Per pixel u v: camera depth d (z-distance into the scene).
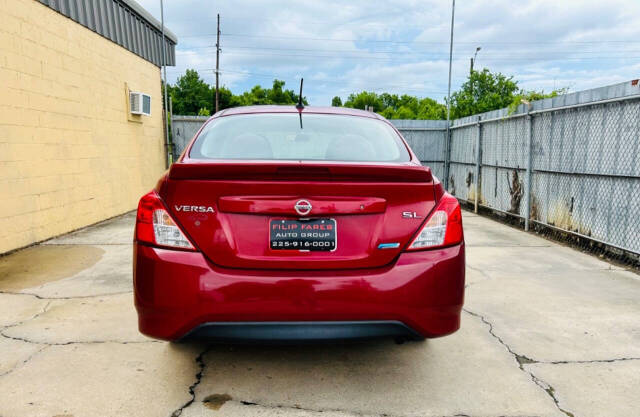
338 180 2.02
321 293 1.96
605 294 3.81
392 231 2.05
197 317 1.95
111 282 4.05
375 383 2.37
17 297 3.64
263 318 1.96
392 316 2.00
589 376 2.45
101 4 7.79
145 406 2.12
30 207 5.63
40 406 2.10
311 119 2.88
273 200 1.99
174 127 11.80
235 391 2.27
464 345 2.83
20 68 5.45
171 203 2.02
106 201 7.92
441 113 30.66
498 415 2.09
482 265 4.75
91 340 2.84
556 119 6.18
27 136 5.58
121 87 8.62
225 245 1.98
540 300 3.65
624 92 4.84
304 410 2.11
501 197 8.01
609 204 5.12
